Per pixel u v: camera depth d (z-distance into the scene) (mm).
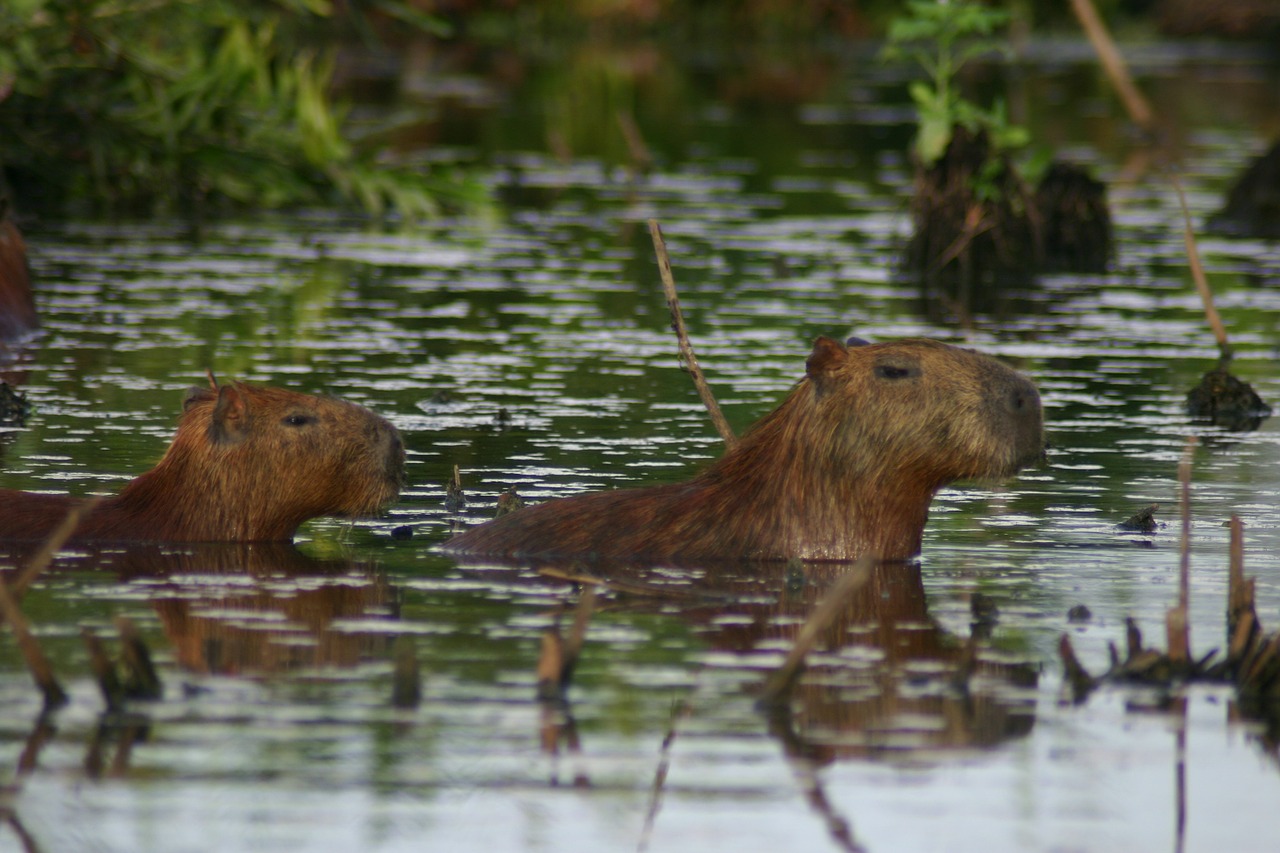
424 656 9859
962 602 11266
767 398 18375
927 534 13352
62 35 30875
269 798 7941
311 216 33812
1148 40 83062
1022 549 12852
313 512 13070
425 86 55594
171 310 23547
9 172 32625
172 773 8180
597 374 19734
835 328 22812
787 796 8055
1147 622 10773
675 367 20141
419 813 7805
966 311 24469
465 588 11523
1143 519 13516
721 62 69875
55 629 10312
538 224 32844
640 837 7609
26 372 19234
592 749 8523
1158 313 24453
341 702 9086
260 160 33031
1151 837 7652
